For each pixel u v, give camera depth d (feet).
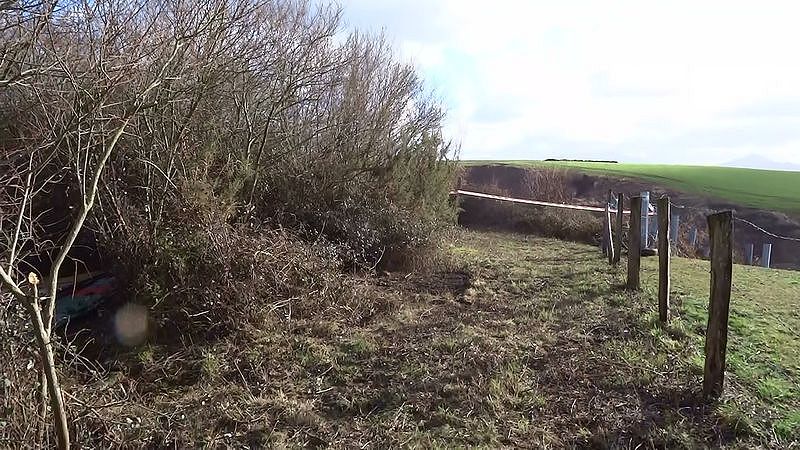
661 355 17.10
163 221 20.59
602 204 61.57
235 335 19.03
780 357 17.12
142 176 21.48
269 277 21.26
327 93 33.83
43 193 18.93
